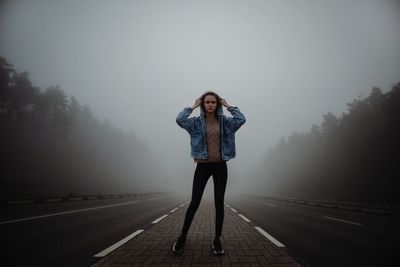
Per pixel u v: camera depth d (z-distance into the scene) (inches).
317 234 244.2
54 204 593.0
